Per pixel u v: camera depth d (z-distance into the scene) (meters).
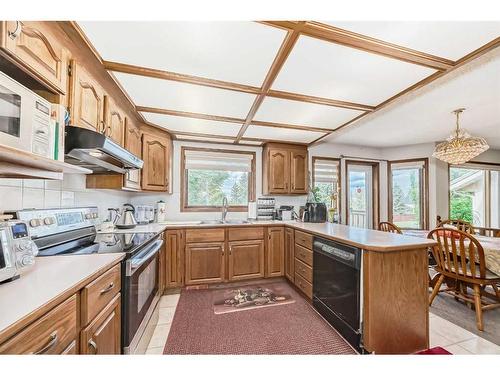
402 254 1.56
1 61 0.88
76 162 1.50
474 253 2.06
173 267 2.63
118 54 1.36
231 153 3.55
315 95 1.91
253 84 1.73
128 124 2.17
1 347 0.53
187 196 3.40
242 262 2.86
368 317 1.49
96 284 0.95
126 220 2.29
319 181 3.92
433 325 1.92
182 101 2.02
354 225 4.21
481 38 1.22
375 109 2.18
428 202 3.90
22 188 1.26
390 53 1.35
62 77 1.16
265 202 3.63
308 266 2.32
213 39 1.24
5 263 0.79
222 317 2.06
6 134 0.76
